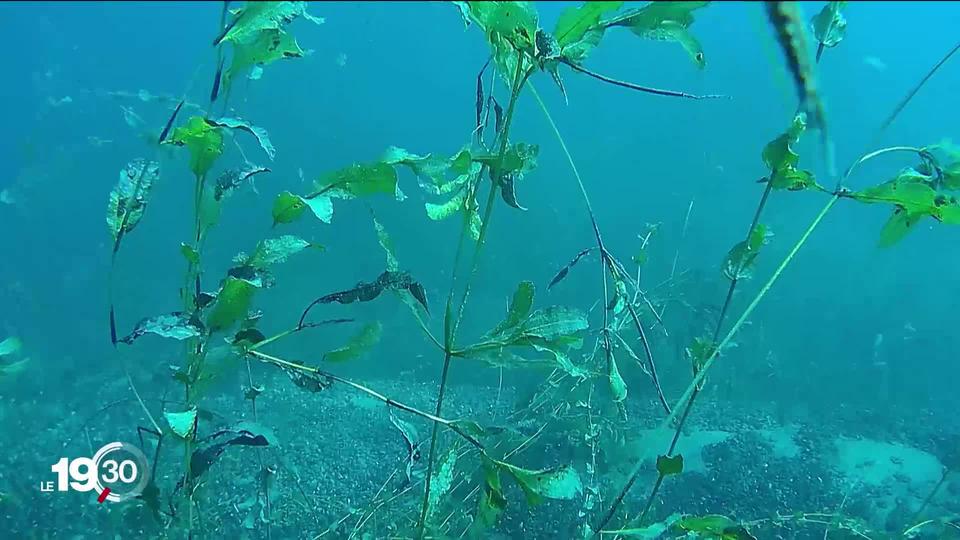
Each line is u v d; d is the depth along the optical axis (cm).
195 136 201
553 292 720
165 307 854
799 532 357
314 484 395
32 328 792
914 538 354
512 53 190
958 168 214
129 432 486
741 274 234
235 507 347
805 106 88
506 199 203
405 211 874
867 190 212
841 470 457
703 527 225
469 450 360
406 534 306
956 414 577
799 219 802
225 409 484
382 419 494
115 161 980
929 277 851
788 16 83
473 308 718
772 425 516
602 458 383
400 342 668
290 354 650
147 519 299
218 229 766
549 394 405
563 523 338
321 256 832
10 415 514
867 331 758
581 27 169
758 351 624
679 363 494
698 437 473
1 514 362
